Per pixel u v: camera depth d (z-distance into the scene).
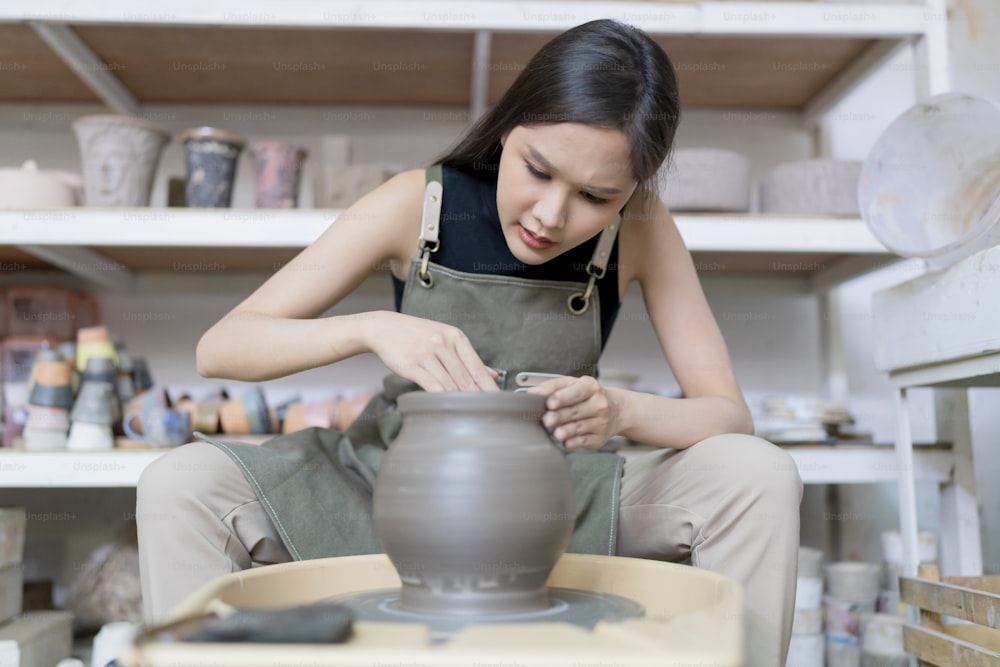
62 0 1.69
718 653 0.52
